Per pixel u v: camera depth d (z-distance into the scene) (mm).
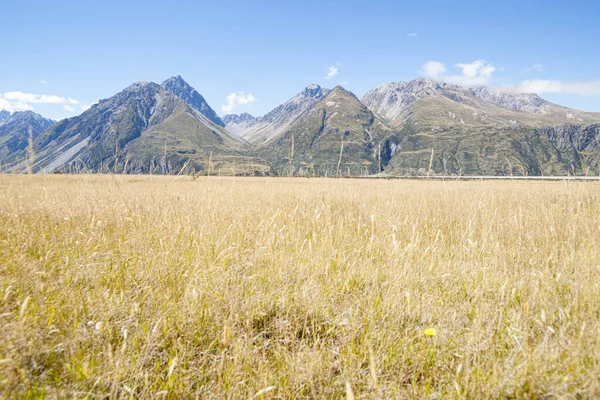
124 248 4520
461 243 5227
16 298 2939
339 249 4777
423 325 3035
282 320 3107
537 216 6672
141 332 2652
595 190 10266
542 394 2035
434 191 12484
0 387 1906
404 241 5406
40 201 7836
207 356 2551
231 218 6047
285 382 2236
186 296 3107
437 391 2268
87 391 2068
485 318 2906
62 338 2510
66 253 4258
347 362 2461
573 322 2715
